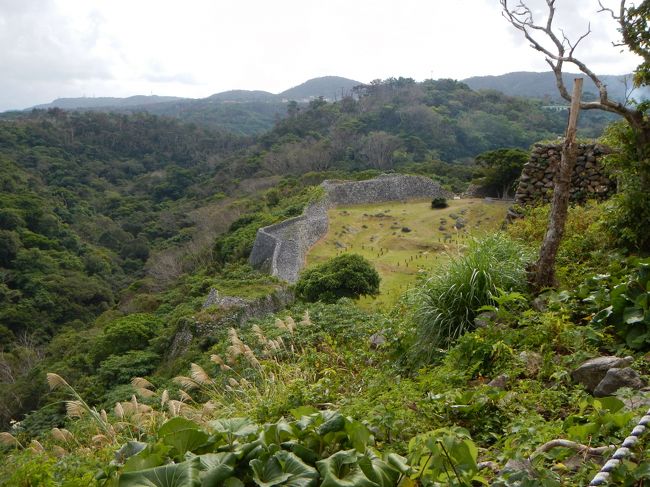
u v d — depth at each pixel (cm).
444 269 643
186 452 275
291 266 3017
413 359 591
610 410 309
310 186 5369
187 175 9638
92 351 2614
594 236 757
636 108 684
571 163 581
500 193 4256
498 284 596
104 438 638
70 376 2462
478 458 346
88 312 4831
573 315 556
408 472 275
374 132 10119
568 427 331
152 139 12119
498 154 4100
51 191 8150
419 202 4728
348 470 255
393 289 2133
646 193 678
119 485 239
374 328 796
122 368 2247
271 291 2588
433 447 272
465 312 588
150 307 3834
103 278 5788
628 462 272
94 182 9656
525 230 934
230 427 298
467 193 4531
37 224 6297
